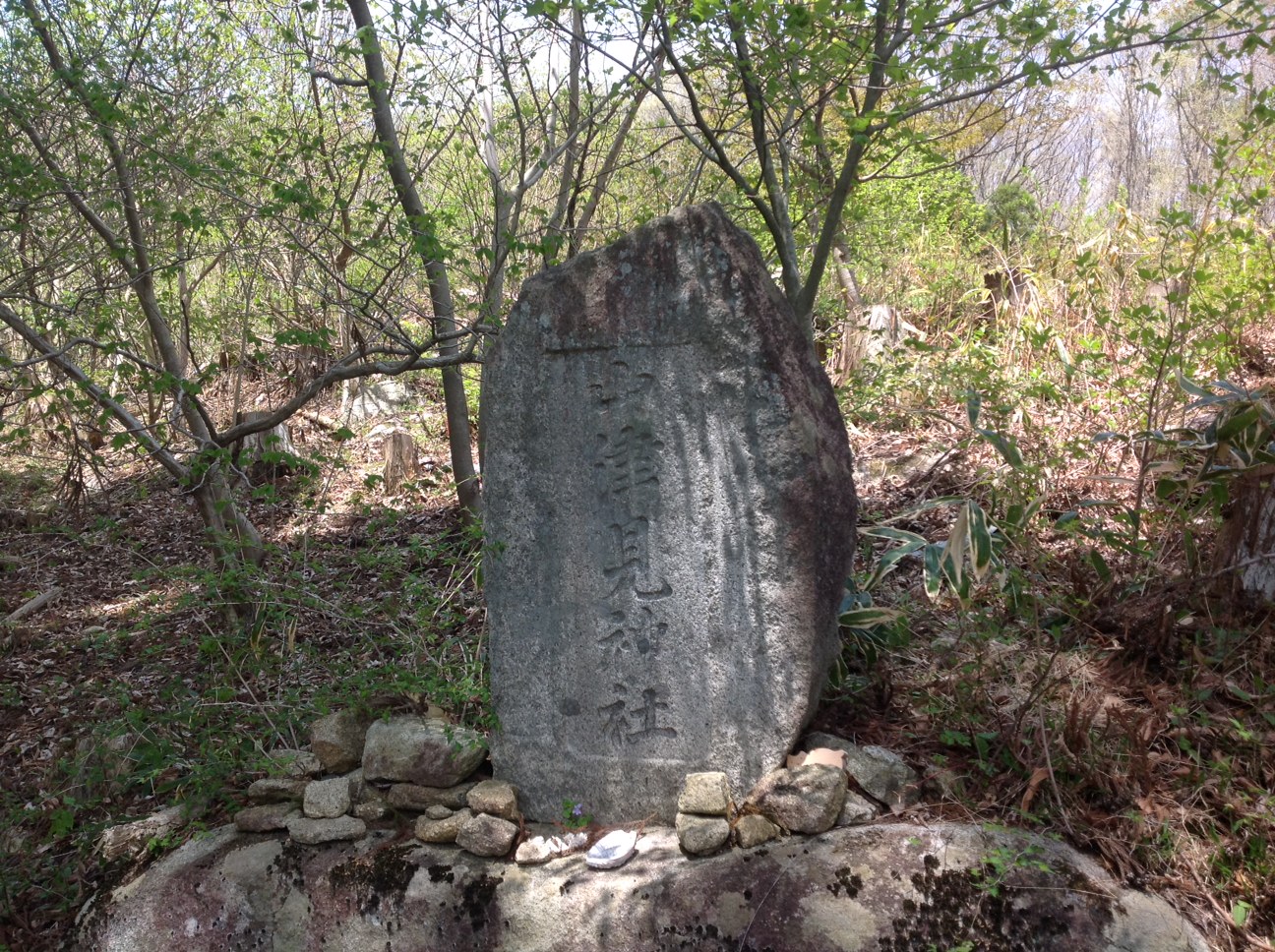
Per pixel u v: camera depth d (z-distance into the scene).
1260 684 3.49
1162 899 2.86
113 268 7.05
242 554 5.23
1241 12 3.90
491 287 5.12
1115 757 3.28
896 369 6.55
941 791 3.28
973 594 4.30
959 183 8.79
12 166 4.81
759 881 3.06
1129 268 6.59
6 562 7.36
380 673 4.08
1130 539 4.12
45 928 3.75
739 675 3.36
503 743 3.66
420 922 3.35
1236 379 5.39
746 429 3.29
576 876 3.28
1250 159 4.81
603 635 3.52
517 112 5.81
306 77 7.34
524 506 3.59
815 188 5.52
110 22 5.91
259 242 6.44
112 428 9.56
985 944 2.82
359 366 4.96
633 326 3.39
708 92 5.91
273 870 3.59
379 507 6.69
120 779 4.04
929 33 4.64
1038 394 5.36
